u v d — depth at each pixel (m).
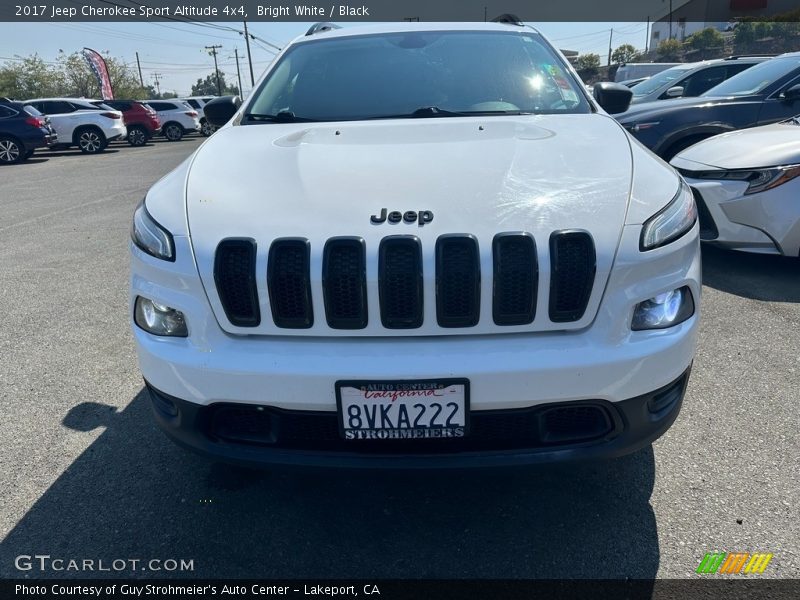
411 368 1.69
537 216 1.78
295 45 3.29
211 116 3.12
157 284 1.88
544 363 1.69
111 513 2.20
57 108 18.62
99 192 9.67
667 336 1.80
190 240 1.84
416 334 1.74
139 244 1.97
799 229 4.05
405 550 2.01
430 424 1.74
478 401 1.71
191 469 2.44
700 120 5.98
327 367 1.71
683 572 1.87
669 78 9.38
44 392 3.07
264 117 2.79
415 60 3.00
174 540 2.07
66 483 2.37
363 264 1.71
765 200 4.07
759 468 2.31
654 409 1.87
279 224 1.81
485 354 1.71
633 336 1.77
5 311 4.23
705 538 2.00
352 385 1.70
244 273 1.76
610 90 3.08
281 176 2.05
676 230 1.87
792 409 2.69
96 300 4.41
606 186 1.91
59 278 4.96
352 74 2.96
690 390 2.88
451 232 1.73
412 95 2.79
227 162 2.21
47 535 2.11
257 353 1.76
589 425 1.84
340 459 1.80
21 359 3.46
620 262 1.74
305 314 1.75
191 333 1.82
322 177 2.01
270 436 1.85
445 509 2.19
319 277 1.72
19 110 15.46
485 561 1.95
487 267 1.70
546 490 2.26
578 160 2.07
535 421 1.77
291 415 1.79
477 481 2.33
